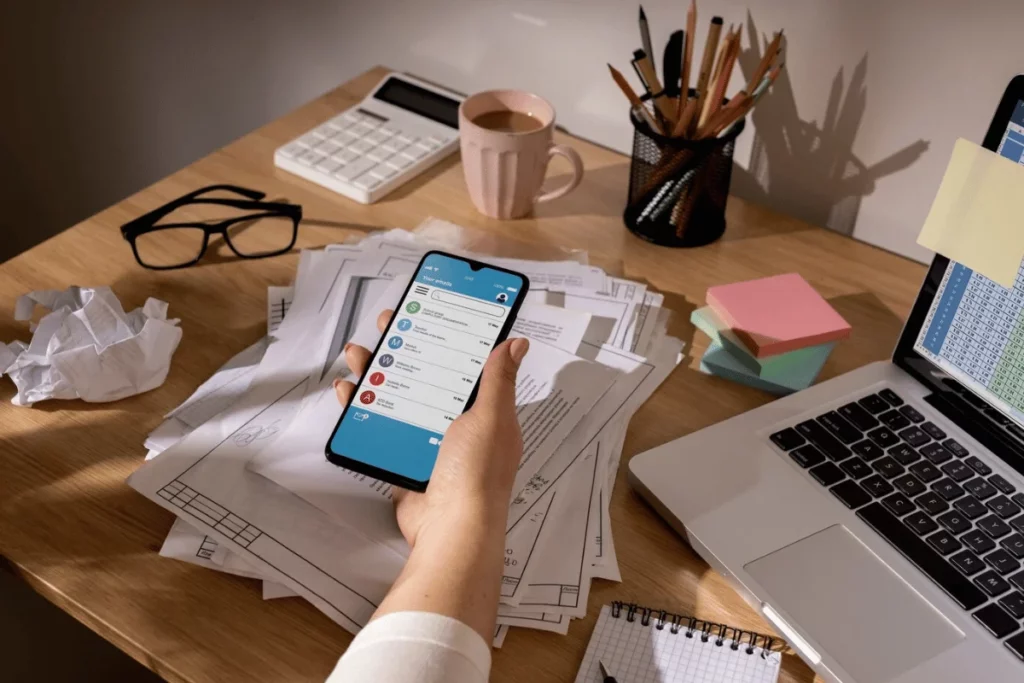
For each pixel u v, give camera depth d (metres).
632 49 0.98
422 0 1.08
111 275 0.84
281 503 0.64
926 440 0.71
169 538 0.63
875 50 0.85
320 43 1.19
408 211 0.95
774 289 0.82
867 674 0.57
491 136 0.86
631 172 0.92
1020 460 0.69
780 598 0.60
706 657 0.59
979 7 0.79
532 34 1.03
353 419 0.66
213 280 0.85
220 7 1.22
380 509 0.64
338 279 0.83
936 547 0.64
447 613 0.52
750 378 0.78
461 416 0.61
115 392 0.73
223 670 0.57
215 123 1.37
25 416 0.71
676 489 0.67
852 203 0.95
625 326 0.80
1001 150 0.67
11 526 0.63
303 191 0.96
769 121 0.95
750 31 0.91
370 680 0.49
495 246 0.90
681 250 0.92
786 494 0.67
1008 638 0.59
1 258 1.70
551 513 0.65
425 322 0.69
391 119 1.05
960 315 0.71
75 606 0.59
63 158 1.56
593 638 0.60
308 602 0.61
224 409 0.72
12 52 1.45
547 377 0.73
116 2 1.30
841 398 0.75
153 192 0.94
